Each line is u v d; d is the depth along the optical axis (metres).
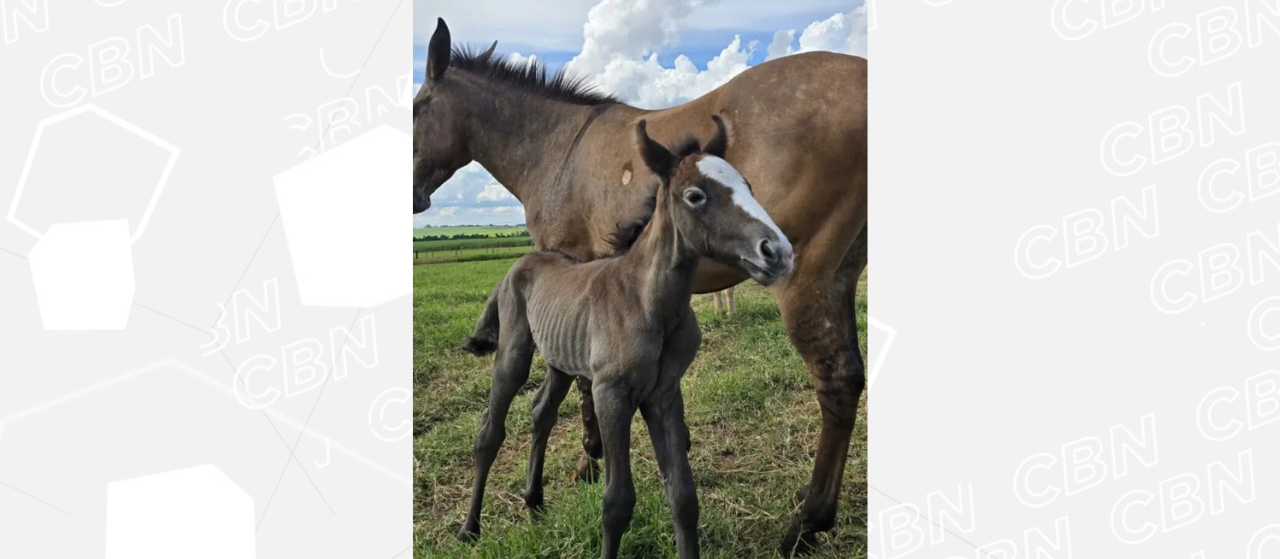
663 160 2.93
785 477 3.96
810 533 3.53
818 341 3.42
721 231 2.75
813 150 3.29
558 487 4.08
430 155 4.25
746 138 3.37
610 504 3.11
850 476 3.97
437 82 4.24
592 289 3.23
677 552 3.33
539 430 3.71
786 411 4.49
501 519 3.82
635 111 3.92
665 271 2.98
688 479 3.13
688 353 3.17
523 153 4.17
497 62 4.24
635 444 4.24
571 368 3.34
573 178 3.97
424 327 4.49
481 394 4.52
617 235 3.36
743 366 4.91
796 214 3.33
